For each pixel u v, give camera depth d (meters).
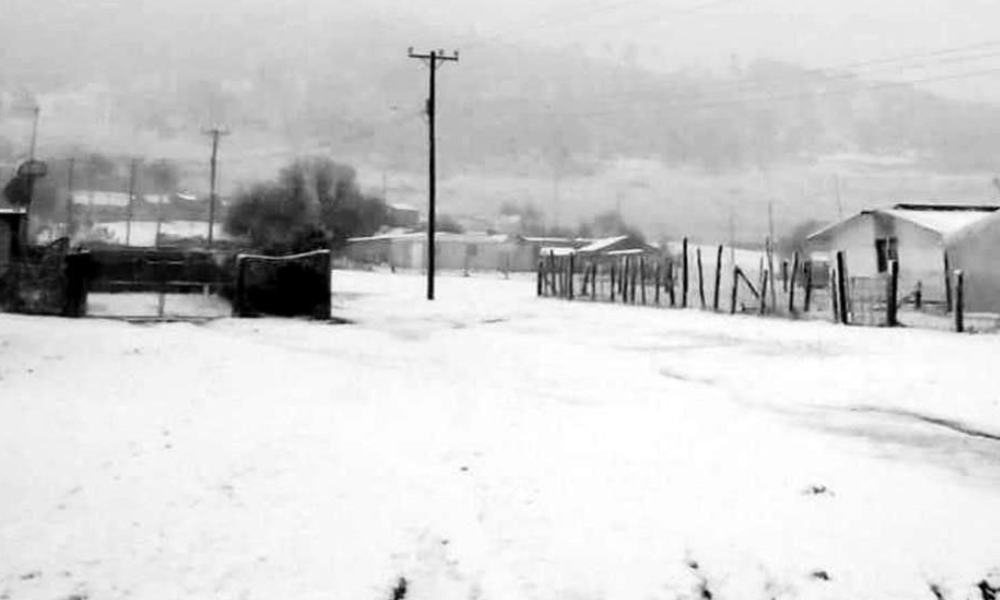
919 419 9.31
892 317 20.73
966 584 5.05
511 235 84.50
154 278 24.80
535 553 5.05
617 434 7.93
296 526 5.24
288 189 60.22
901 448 7.95
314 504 5.60
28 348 12.60
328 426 7.74
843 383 11.63
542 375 12.39
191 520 5.24
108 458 6.34
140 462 6.28
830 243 34.38
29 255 24.08
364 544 5.06
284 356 13.06
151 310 22.56
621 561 5.00
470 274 67.44
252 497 5.67
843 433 8.62
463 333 18.95
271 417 8.03
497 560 4.96
